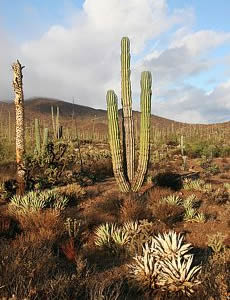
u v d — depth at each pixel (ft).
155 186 49.49
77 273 16.53
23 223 26.78
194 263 18.53
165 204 33.88
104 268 19.56
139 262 17.01
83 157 88.58
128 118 41.91
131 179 42.11
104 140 208.85
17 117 40.11
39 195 36.42
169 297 15.15
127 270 18.22
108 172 71.00
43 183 47.60
